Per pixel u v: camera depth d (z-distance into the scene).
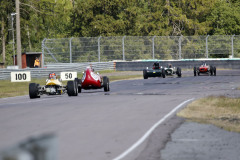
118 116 31.52
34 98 55.53
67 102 45.31
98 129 25.22
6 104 47.75
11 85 91.88
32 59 156.88
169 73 105.75
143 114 32.44
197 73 120.12
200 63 149.00
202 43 153.00
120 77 113.50
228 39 153.12
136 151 18.58
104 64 139.88
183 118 30.00
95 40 140.50
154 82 87.19
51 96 58.22
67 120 29.59
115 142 20.88
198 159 17.08
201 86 70.62
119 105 39.97
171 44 149.00
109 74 129.75
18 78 94.31
